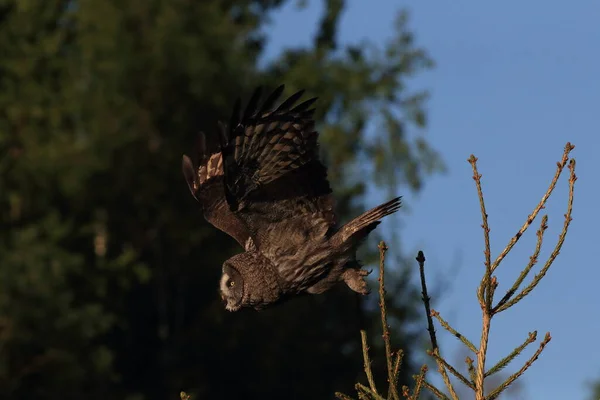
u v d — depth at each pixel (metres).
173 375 27.11
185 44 27.89
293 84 28.66
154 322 28.23
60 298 24.14
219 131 7.91
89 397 24.75
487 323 5.84
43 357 24.00
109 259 28.11
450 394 5.84
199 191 8.94
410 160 27.83
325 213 8.38
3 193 26.31
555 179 5.82
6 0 28.84
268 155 8.21
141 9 28.38
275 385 26.58
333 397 25.98
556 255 5.83
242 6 31.12
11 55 27.86
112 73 27.86
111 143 27.34
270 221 8.41
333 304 25.91
